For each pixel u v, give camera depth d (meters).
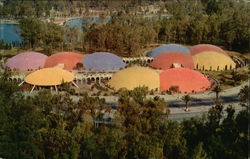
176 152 52.22
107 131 55.84
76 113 63.84
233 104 85.00
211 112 67.38
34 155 54.25
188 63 120.69
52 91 95.19
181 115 77.19
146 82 95.81
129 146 52.72
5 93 73.94
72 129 58.06
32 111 63.41
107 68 116.12
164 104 66.75
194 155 48.78
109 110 70.81
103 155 51.88
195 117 70.50
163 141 53.62
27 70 115.56
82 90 96.31
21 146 55.34
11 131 58.69
